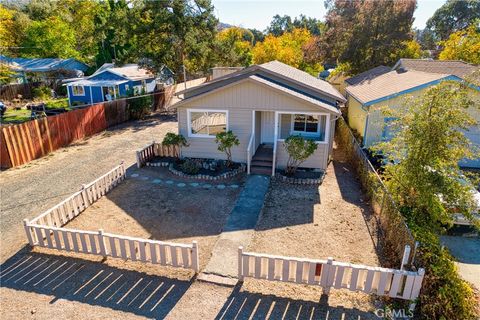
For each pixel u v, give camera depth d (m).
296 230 9.23
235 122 13.70
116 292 6.71
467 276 7.88
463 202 7.63
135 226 9.38
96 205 10.62
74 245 7.79
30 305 6.34
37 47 41.88
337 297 6.62
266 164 13.63
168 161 14.61
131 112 25.09
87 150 16.98
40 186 12.29
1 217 9.92
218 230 9.19
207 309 6.24
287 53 43.75
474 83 8.18
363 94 17.72
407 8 28.30
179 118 14.30
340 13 31.42
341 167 14.85
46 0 52.62
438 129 7.55
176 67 31.36
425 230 7.45
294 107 12.84
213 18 30.95
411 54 30.17
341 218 9.95
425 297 6.08
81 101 30.59
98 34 33.09
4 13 41.19
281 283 7.01
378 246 8.44
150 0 28.12
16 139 14.41
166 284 6.94
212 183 12.52
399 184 8.67
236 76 15.29
